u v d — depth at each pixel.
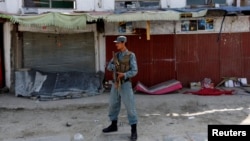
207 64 11.29
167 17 9.53
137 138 5.86
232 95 9.80
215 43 11.25
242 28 11.28
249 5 11.30
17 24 10.27
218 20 11.17
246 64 11.39
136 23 10.92
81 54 10.93
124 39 5.67
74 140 5.81
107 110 8.26
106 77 10.99
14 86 10.29
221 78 11.36
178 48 11.17
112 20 9.40
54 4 10.66
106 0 10.88
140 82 10.98
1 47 10.42
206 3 11.32
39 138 5.99
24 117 7.66
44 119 7.45
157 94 10.11
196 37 11.20
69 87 9.97
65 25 9.15
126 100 5.64
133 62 5.61
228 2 11.36
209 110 8.06
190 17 10.54
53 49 10.75
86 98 9.66
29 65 10.61
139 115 7.64
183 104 8.73
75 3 10.75
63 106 8.68
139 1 11.12
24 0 10.34
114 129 6.23
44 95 9.48
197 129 6.39
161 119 7.24
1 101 9.22
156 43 11.10
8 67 10.42
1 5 10.00
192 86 11.13
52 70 10.77
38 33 10.57
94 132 6.30
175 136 5.94
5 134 6.32
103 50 11.02
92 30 10.90
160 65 11.16
